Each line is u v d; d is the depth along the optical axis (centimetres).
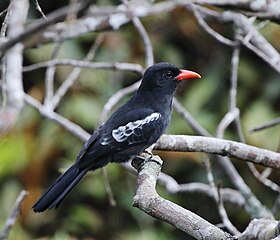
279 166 870
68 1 1346
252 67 1352
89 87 1313
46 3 1339
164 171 1345
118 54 1350
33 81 1365
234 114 998
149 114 955
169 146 908
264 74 1350
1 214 1254
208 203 1352
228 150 870
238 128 994
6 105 699
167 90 980
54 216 1323
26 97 1027
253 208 986
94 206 1349
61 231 1311
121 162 962
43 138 1286
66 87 1031
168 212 682
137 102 977
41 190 1296
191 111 1330
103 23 912
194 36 1396
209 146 876
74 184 920
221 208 934
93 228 1339
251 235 750
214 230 657
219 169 1324
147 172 820
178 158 1335
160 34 1393
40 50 1323
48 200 896
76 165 929
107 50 1349
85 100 1303
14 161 1276
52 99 1062
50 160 1298
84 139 1024
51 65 986
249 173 1354
